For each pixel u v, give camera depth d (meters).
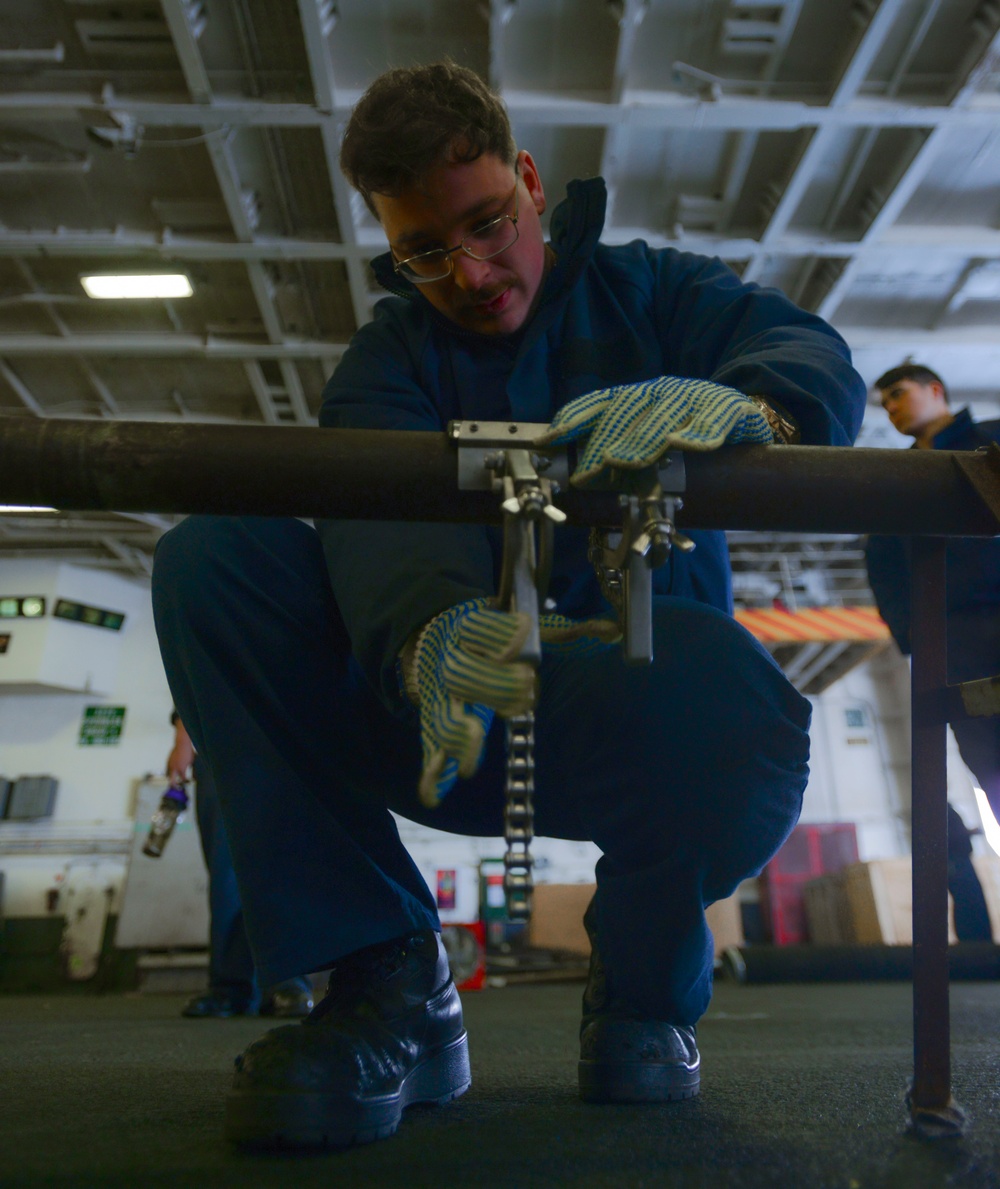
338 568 0.70
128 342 6.45
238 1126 0.60
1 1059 1.38
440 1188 0.49
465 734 0.42
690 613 0.65
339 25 4.39
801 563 10.43
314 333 6.39
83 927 9.03
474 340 1.00
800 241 5.66
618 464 0.47
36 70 4.59
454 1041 0.81
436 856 9.96
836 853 9.59
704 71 4.70
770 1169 0.53
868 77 4.72
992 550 2.04
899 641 2.37
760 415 0.52
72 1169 0.55
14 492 0.49
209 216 5.44
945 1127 0.61
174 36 4.26
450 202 0.82
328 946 0.69
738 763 0.65
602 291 1.01
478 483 0.49
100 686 10.07
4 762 9.82
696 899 0.71
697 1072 0.84
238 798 0.72
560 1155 0.58
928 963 0.62
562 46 4.53
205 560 0.77
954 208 5.67
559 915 7.07
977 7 4.45
